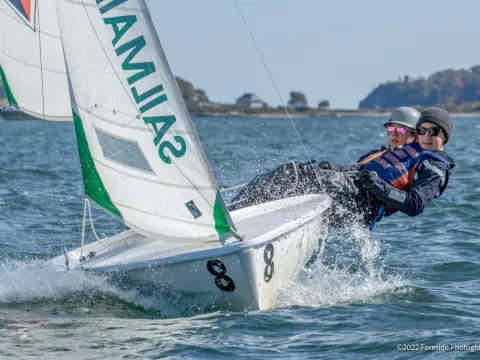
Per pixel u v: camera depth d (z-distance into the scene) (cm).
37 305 2319
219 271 2177
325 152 9875
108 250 2525
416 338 2067
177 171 2205
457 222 4025
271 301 2319
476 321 2256
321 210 2594
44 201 4606
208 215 2198
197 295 2239
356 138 15812
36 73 2655
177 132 2194
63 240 3453
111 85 2211
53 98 2667
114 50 2197
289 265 2400
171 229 2242
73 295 2358
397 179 2758
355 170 2919
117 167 2242
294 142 12781
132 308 2302
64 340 2022
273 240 2234
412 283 2748
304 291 2541
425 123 2797
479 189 5388
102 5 2186
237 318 2192
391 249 3331
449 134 2822
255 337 2062
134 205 2253
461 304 2453
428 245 3431
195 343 2003
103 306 2320
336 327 2161
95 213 4194
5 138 13725
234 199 2861
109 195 2267
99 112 2223
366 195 2788
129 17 2178
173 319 2202
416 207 2653
